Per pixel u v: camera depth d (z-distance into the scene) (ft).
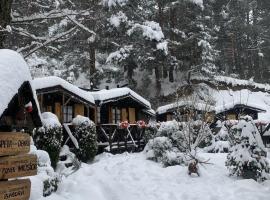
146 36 107.65
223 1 151.12
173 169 41.88
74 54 110.32
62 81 55.36
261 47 163.73
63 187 30.12
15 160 17.30
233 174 36.81
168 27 124.77
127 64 118.73
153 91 128.98
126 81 130.72
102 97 65.41
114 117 73.36
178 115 50.42
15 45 37.88
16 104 17.58
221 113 87.81
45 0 36.37
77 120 52.85
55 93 58.13
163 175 39.34
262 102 132.77
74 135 53.62
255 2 162.91
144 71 139.64
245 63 165.27
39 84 52.42
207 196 30.71
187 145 40.83
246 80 142.20
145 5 117.91
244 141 36.40
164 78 135.13
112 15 102.78
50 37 31.24
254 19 167.43
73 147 53.67
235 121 69.10
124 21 105.70
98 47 111.55
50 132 40.01
